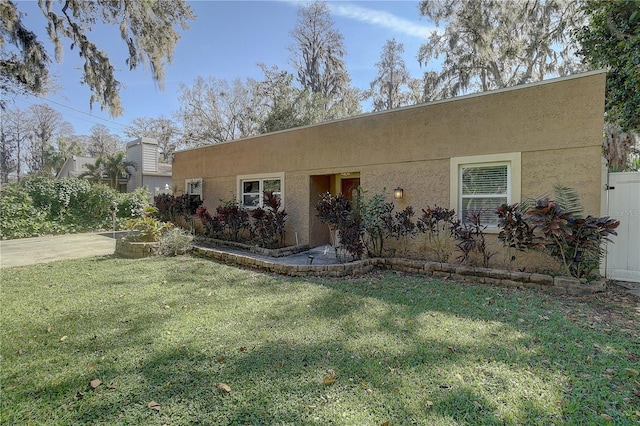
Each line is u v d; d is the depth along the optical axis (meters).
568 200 5.20
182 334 3.35
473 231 5.98
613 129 7.52
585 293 4.55
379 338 3.20
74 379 2.56
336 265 5.98
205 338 3.25
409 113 6.91
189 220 11.84
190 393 2.36
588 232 4.60
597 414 2.10
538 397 2.27
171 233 8.64
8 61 10.36
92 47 10.95
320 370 2.64
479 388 2.37
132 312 4.03
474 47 15.77
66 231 13.10
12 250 9.02
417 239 6.76
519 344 3.05
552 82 5.35
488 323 3.56
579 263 4.80
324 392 2.36
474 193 6.21
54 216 13.24
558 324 3.51
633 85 6.16
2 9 9.37
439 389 2.37
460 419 2.07
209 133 25.64
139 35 10.92
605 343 3.06
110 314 3.96
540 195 5.46
